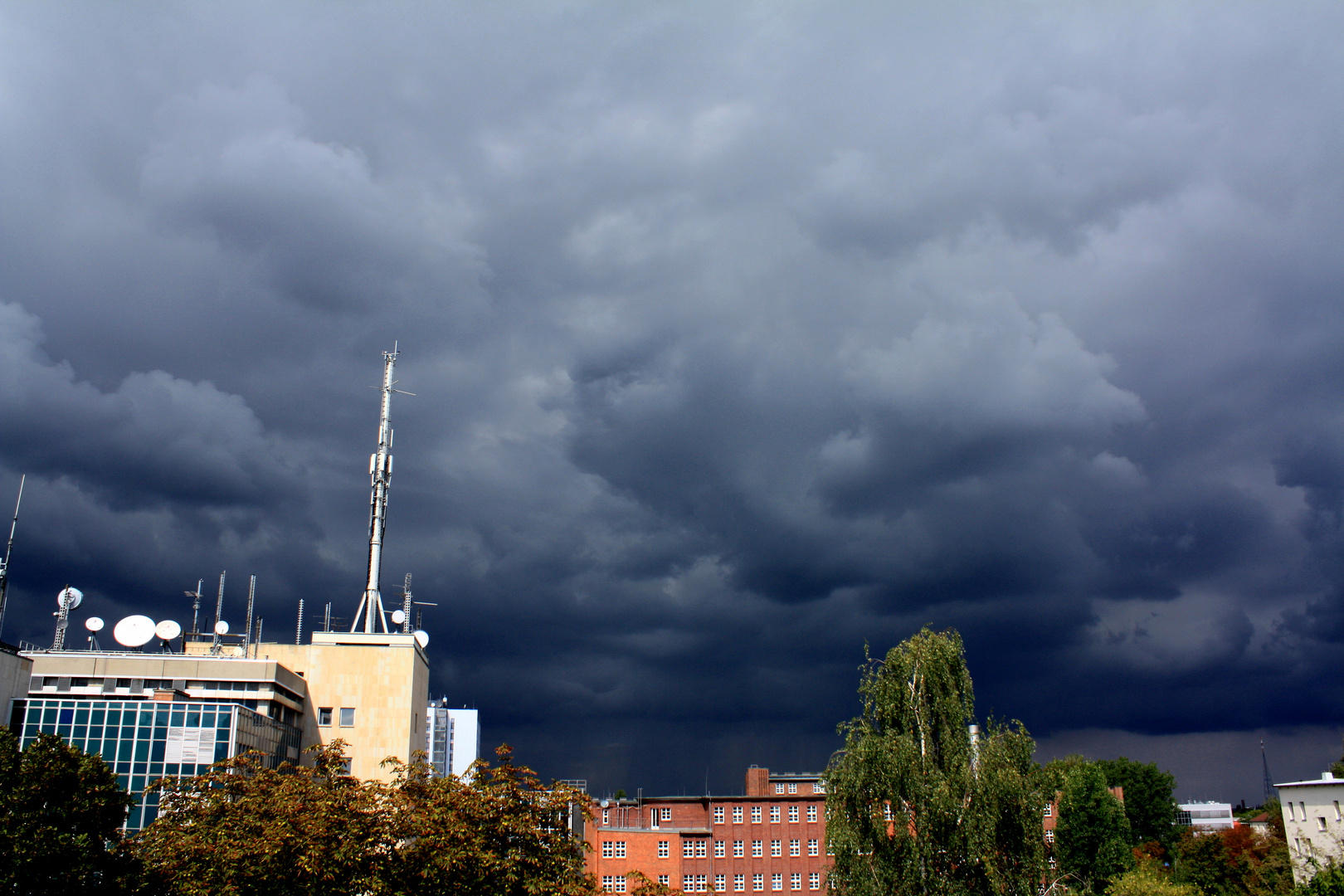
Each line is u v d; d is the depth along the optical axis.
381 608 118.94
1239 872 108.81
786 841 126.94
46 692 93.00
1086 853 119.81
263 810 49.31
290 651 112.62
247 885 46.03
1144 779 149.62
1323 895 67.81
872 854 53.47
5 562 86.38
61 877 41.94
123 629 97.44
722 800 130.00
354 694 112.06
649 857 122.94
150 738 81.50
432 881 46.91
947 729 56.50
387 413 126.12
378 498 122.31
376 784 51.84
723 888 124.00
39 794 43.56
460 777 52.91
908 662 58.34
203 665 96.81
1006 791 52.78
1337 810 97.69
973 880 52.09
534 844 49.97
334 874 45.69
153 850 49.78
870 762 54.53
